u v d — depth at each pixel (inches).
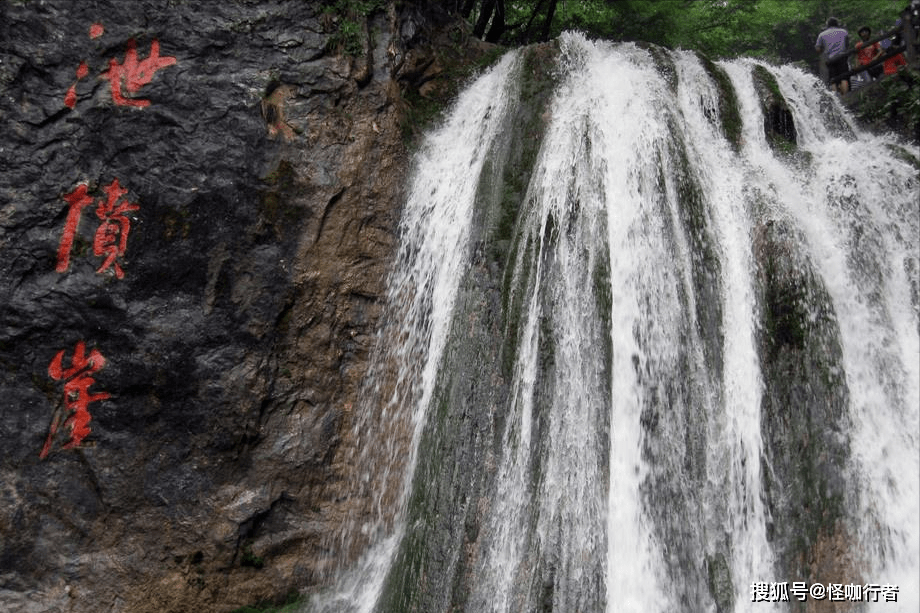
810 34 739.4
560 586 202.5
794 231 270.2
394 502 261.1
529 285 246.5
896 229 284.0
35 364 238.2
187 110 261.1
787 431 242.4
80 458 238.5
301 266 264.7
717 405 241.6
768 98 327.6
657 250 257.9
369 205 279.6
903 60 418.6
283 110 275.1
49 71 252.1
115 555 236.4
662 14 532.7
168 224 253.0
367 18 303.3
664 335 246.5
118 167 252.1
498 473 226.5
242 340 254.1
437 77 327.3
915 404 258.2
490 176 284.0
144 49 263.1
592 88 304.7
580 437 223.0
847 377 251.9
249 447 250.8
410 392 271.6
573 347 235.3
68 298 241.4
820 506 235.1
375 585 243.3
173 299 250.2
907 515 241.3
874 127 388.8
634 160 273.7
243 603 242.2
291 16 285.3
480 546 219.1
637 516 219.5
